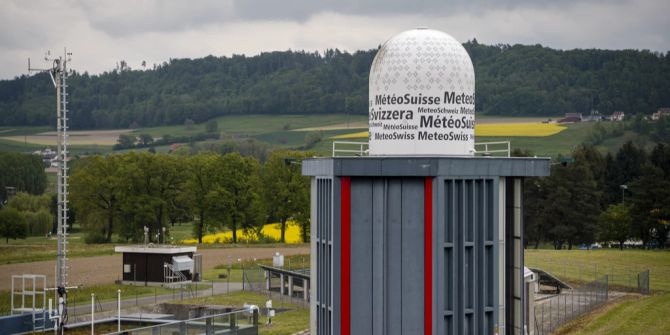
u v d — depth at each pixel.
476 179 43.91
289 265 118.50
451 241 43.38
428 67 44.56
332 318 43.53
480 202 44.19
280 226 197.25
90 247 152.50
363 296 43.50
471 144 45.84
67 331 72.81
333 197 43.41
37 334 70.81
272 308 82.88
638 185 169.88
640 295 95.31
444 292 43.41
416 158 42.69
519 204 46.06
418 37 45.22
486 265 44.53
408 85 44.62
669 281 108.62
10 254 137.75
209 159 182.50
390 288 43.38
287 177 178.75
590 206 172.50
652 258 131.50
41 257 133.50
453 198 43.22
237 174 178.62
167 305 86.06
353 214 43.50
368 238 43.50
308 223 179.12
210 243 169.38
